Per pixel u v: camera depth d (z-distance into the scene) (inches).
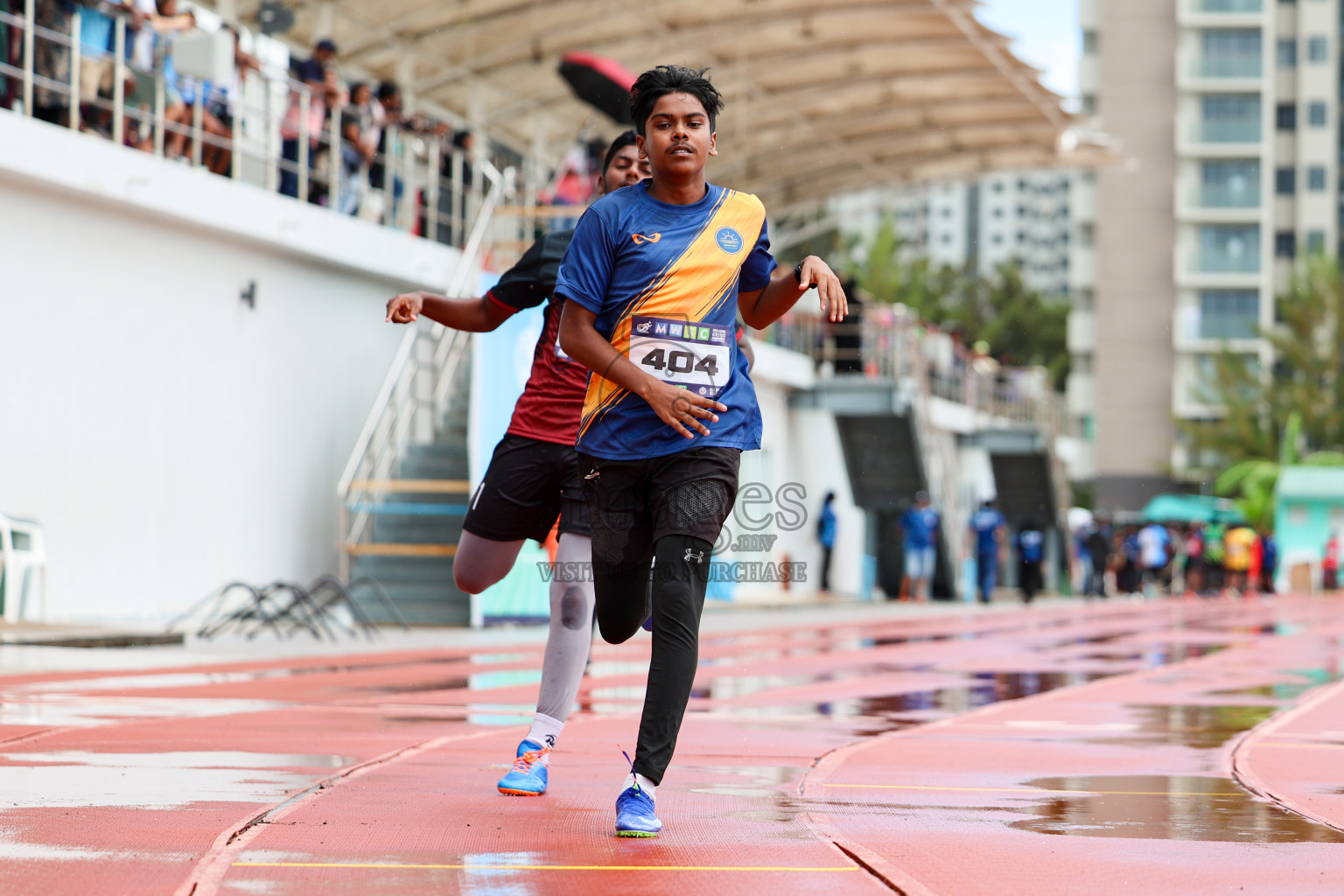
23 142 1057.5
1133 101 5231.3
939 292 6663.4
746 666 901.8
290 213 1349.7
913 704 655.8
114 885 257.1
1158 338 5231.3
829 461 2357.3
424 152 1590.8
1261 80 5152.6
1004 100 2133.4
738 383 325.7
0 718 529.7
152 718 539.8
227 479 1334.9
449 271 1587.1
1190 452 5196.9
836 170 2472.9
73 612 1161.4
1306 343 5078.7
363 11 1681.8
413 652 968.9
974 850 299.0
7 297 1095.6
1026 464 3063.5
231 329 1333.7
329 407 1473.9
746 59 1935.3
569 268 323.0
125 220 1206.3
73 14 1113.4
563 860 282.8
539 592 1348.4
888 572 2452.0
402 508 1339.8
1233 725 569.3
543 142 2042.3
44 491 1134.4
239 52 1250.6
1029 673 861.2
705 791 378.9
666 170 325.1
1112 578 3380.9
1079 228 5315.0
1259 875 279.0
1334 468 3902.6
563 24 1771.7
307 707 594.6
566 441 376.8
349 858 282.8
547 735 368.8
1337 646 1176.8
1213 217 5172.2
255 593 1096.8
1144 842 312.5
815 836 312.0
